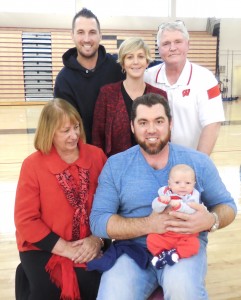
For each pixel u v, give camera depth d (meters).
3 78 13.54
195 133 2.56
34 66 13.57
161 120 1.75
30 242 1.88
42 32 13.20
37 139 1.89
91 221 1.84
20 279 2.02
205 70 2.51
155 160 1.85
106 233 1.78
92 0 12.88
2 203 4.02
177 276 1.64
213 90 2.48
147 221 1.73
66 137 1.86
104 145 2.53
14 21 13.05
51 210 1.90
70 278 1.84
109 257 1.80
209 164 1.85
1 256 2.96
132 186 1.82
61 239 1.89
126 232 1.75
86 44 2.61
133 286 1.69
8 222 3.56
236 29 14.30
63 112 1.84
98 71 2.67
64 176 1.89
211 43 14.19
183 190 1.72
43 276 1.86
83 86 2.64
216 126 2.48
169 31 2.37
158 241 1.71
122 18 13.16
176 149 1.88
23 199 1.88
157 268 1.72
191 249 1.68
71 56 2.70
